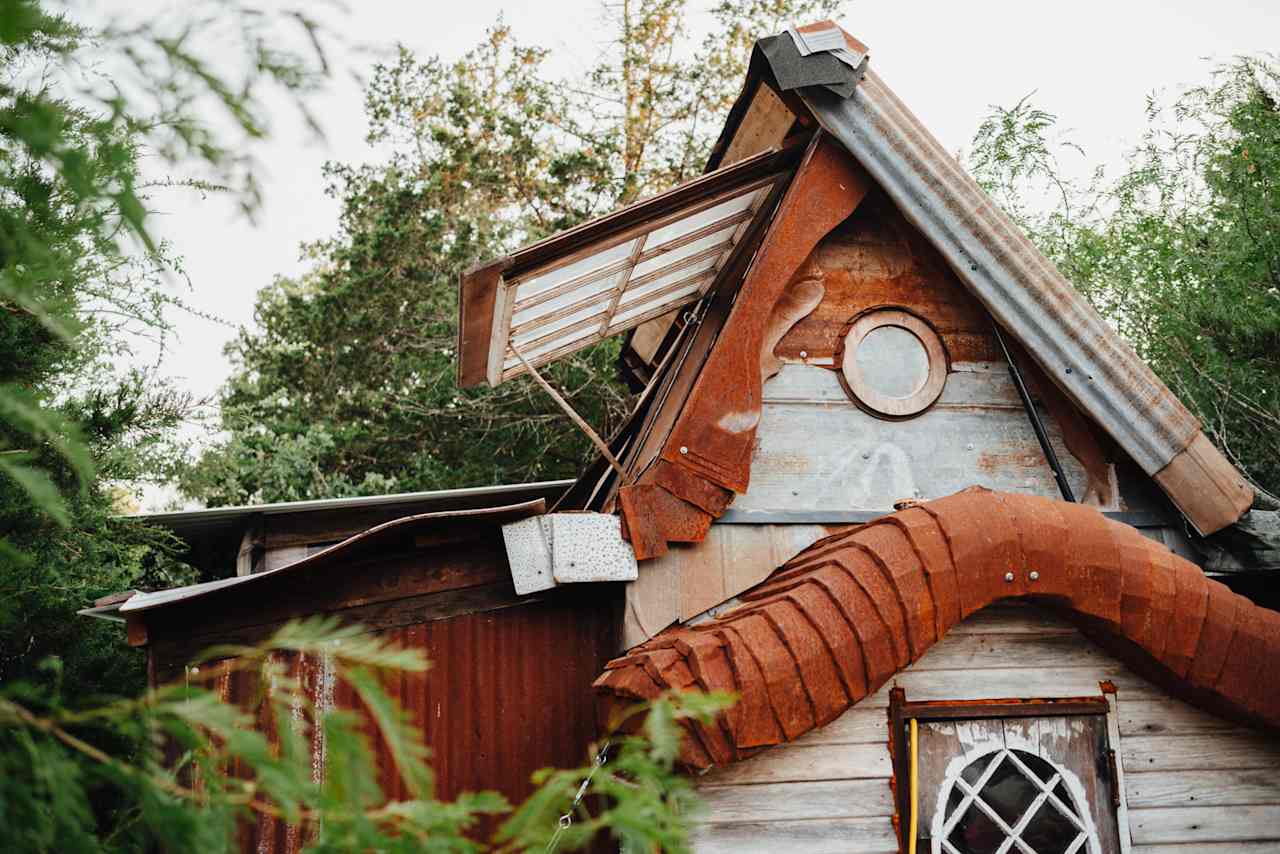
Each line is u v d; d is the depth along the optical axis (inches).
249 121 52.1
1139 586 176.4
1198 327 363.9
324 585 202.1
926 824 180.4
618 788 54.9
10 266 55.6
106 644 236.2
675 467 197.0
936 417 219.6
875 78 209.3
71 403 178.7
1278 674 179.5
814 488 210.7
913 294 223.6
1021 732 187.0
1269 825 190.7
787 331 217.0
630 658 171.8
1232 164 360.8
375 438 682.2
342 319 689.6
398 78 718.5
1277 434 360.5
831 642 161.3
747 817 174.1
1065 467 221.6
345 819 48.8
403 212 690.2
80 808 47.1
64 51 51.9
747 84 228.1
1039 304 209.9
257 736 47.9
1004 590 172.1
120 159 48.9
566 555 191.0
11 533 169.8
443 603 205.0
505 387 621.3
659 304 274.1
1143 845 187.0
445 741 199.0
